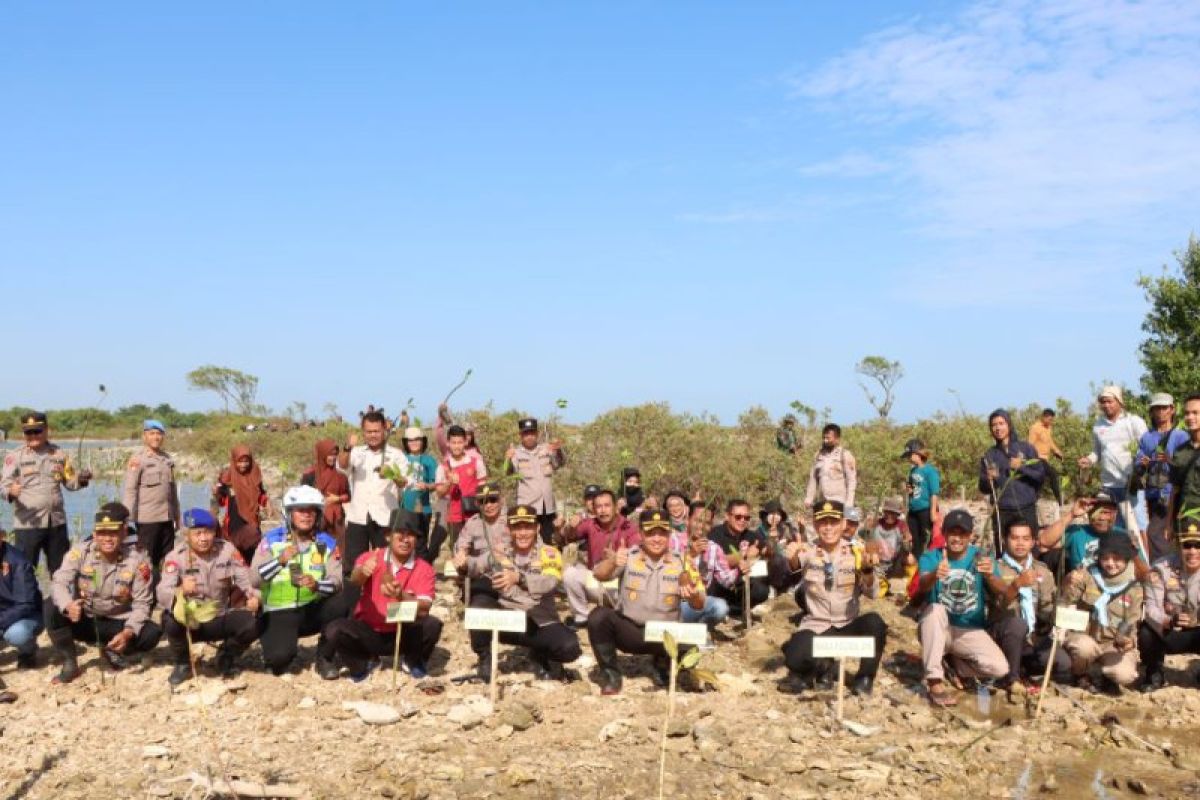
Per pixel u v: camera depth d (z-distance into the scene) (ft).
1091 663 27.20
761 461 64.03
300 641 31.01
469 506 36.37
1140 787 19.84
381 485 33.78
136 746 21.98
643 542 26.32
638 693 26.05
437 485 34.65
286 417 110.42
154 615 34.94
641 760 21.30
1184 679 27.61
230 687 25.79
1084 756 21.83
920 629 25.94
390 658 28.60
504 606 26.58
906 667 29.01
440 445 38.40
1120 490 33.35
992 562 25.75
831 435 39.70
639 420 62.28
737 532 33.65
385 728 23.22
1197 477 29.68
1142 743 22.39
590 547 33.22
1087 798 19.61
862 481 61.87
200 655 28.45
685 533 33.63
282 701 24.82
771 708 24.98
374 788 19.71
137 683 26.35
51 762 21.02
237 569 26.71
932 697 25.35
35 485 32.30
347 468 35.63
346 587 29.30
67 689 25.95
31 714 24.12
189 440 119.24
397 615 25.26
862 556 25.85
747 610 32.35
